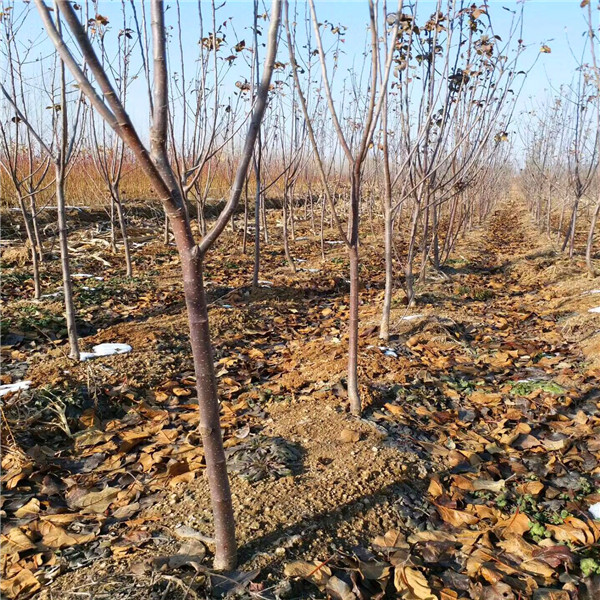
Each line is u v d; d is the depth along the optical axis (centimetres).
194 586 193
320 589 199
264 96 164
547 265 813
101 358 406
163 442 309
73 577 203
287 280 701
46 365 389
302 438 300
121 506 251
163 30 155
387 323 462
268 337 505
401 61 432
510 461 297
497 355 446
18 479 267
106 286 611
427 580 209
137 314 525
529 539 237
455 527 243
